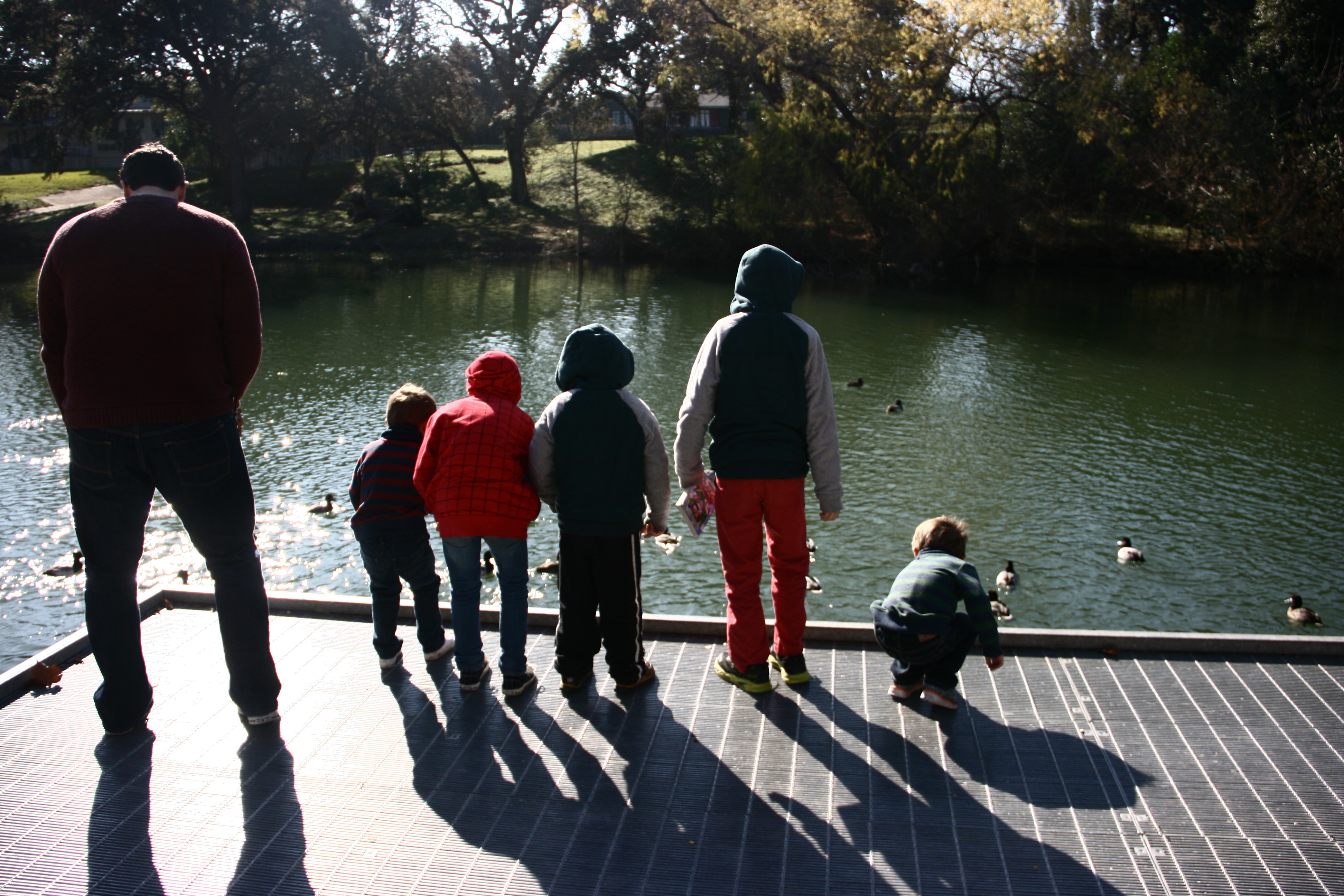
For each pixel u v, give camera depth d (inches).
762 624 163.0
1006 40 1363.2
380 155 2596.0
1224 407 703.7
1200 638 174.7
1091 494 510.3
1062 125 1453.0
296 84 1871.3
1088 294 1304.1
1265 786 136.5
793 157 1470.2
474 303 1167.0
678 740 149.6
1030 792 135.5
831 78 1449.3
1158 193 1514.5
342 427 617.9
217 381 140.4
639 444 157.5
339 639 185.0
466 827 128.4
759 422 158.6
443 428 160.7
